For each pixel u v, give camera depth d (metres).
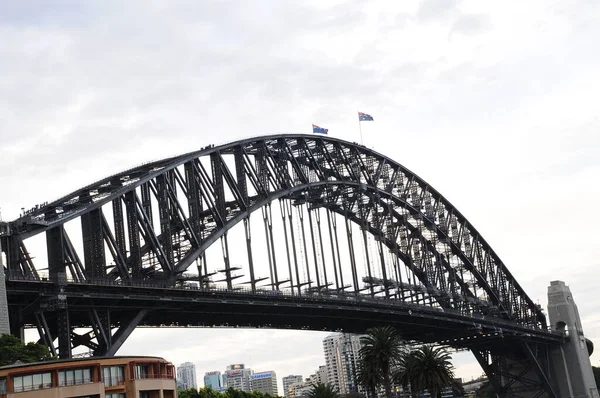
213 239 144.88
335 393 174.75
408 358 153.25
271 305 151.75
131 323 127.50
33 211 120.00
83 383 91.88
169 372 108.06
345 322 186.62
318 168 179.62
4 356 100.94
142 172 139.88
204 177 147.25
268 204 160.62
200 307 141.00
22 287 112.69
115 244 126.00
